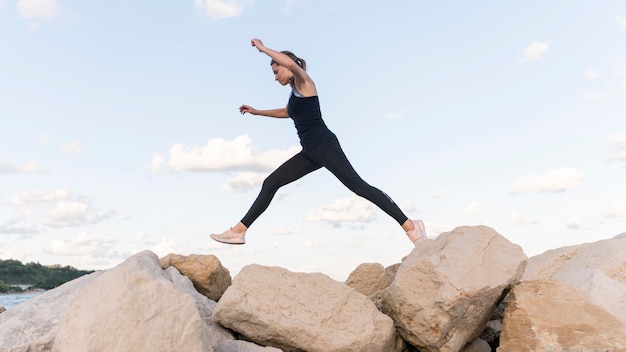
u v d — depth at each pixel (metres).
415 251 5.14
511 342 4.53
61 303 4.71
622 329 4.35
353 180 5.66
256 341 4.59
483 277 4.43
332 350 4.34
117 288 3.44
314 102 5.65
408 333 4.71
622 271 5.45
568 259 6.09
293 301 4.55
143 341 3.33
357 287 6.01
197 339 3.45
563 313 4.53
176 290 3.53
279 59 5.45
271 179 5.87
